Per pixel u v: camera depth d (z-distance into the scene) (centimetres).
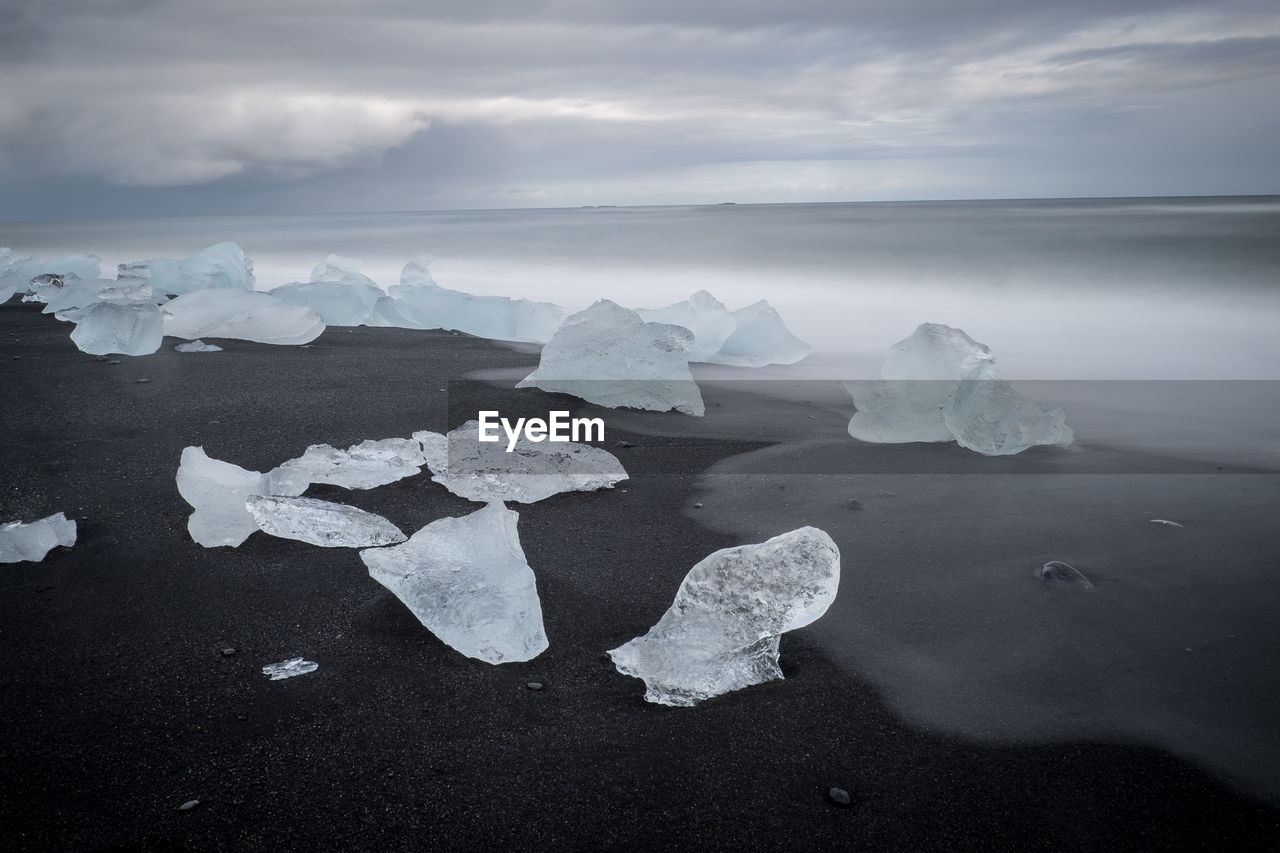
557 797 176
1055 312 887
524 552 294
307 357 600
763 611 227
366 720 200
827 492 353
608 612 253
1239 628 241
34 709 202
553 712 205
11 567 274
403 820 169
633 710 206
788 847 164
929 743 195
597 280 1303
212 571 273
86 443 392
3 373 526
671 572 279
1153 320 819
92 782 178
